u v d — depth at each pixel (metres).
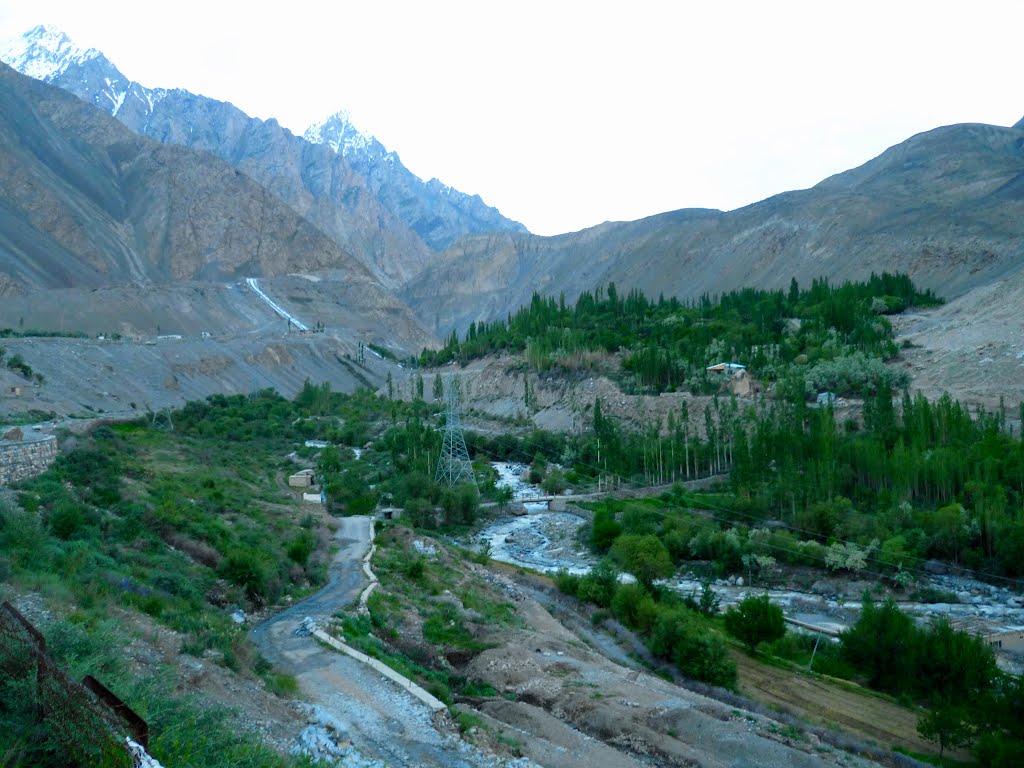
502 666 49.94
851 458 120.50
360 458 153.62
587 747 37.44
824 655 66.19
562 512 127.25
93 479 61.97
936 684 57.59
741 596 88.88
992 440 115.75
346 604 53.09
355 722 32.91
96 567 39.38
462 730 34.38
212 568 51.94
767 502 113.12
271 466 133.38
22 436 65.56
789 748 42.53
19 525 38.28
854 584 90.56
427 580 68.88
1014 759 45.03
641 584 77.12
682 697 49.66
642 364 179.62
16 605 28.78
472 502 120.81
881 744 49.69
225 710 24.92
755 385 164.75
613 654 63.06
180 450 118.88
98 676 23.14
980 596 88.00
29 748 18.11
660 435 152.12
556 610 74.06
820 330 196.62
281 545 66.06
